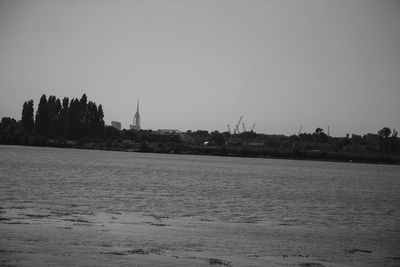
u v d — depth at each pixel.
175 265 24.97
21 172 91.25
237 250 29.78
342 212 55.53
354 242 35.16
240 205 56.84
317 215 51.44
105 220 39.50
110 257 25.83
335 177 148.75
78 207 47.53
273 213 51.12
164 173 119.00
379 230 42.28
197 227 38.28
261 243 32.56
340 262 28.30
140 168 136.88
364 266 27.72
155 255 26.95
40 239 29.31
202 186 83.56
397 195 86.44
